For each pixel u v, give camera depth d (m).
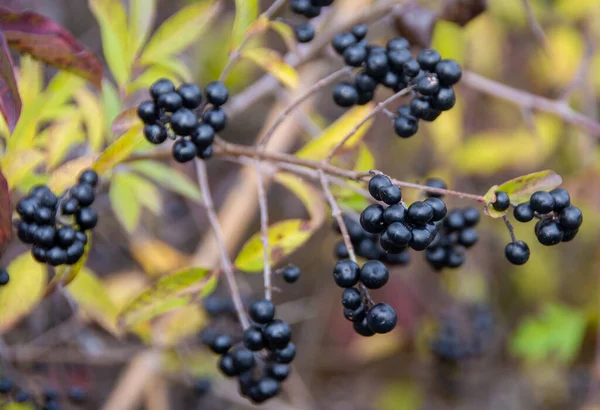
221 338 0.46
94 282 0.52
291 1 0.48
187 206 0.77
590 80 0.71
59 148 0.50
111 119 0.51
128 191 0.52
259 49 0.48
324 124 0.70
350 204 0.49
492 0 0.72
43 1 0.71
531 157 0.70
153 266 0.62
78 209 0.44
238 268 0.47
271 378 0.45
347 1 0.60
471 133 0.76
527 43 0.75
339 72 0.46
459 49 0.61
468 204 0.77
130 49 0.51
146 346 0.60
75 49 0.45
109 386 0.78
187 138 0.45
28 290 0.48
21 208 0.44
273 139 0.63
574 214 0.42
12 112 0.43
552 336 0.69
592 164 0.68
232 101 0.60
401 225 0.41
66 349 0.60
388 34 0.61
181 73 0.50
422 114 0.45
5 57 0.43
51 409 0.54
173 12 0.76
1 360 0.53
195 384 0.64
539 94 0.77
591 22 0.70
